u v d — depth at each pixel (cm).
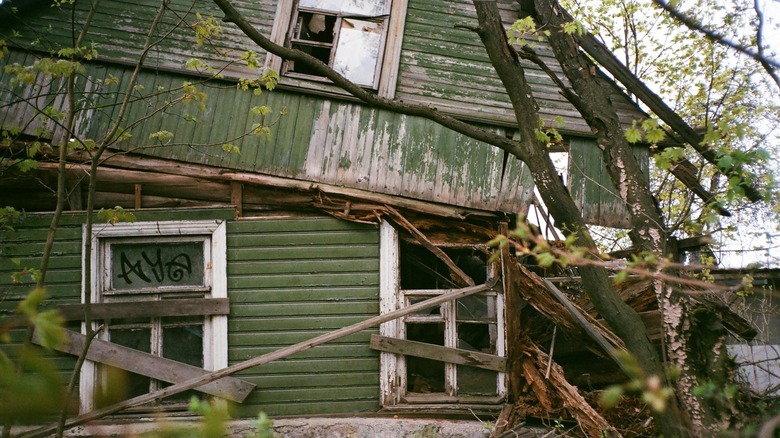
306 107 780
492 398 715
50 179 739
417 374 778
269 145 766
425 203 752
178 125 768
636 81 773
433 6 823
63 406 69
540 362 699
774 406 566
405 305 730
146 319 725
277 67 784
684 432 439
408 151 767
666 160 369
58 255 729
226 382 712
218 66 786
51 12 793
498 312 730
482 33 521
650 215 501
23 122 755
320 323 728
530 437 670
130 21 798
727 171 360
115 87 778
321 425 695
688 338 470
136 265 737
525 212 749
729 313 629
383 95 779
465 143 771
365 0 818
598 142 536
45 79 774
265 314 728
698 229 484
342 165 763
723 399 444
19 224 732
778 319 865
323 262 738
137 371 703
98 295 724
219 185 754
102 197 746
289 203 748
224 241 736
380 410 716
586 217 766
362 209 740
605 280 482
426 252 837
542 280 710
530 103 518
